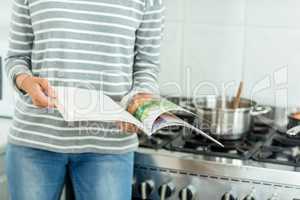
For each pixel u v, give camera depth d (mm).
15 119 1406
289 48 1878
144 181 1510
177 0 1975
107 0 1317
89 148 1372
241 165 1407
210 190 1452
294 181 1355
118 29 1335
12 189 1419
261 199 1402
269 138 1682
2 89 1887
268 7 1873
